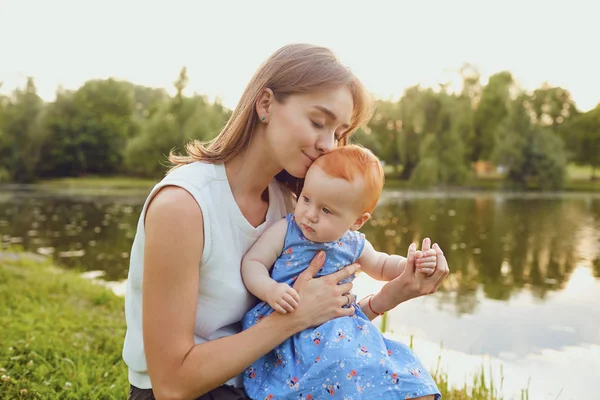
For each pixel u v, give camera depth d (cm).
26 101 3906
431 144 3094
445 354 493
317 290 175
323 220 181
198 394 162
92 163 4131
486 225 1499
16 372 285
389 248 1134
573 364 488
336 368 164
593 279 869
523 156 3062
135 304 178
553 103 3628
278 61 175
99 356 322
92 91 4369
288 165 179
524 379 447
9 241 1195
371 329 179
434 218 1647
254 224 188
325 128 176
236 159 180
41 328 378
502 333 580
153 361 162
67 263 934
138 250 174
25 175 3838
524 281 852
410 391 167
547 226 1482
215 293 174
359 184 180
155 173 3781
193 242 164
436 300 722
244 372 178
